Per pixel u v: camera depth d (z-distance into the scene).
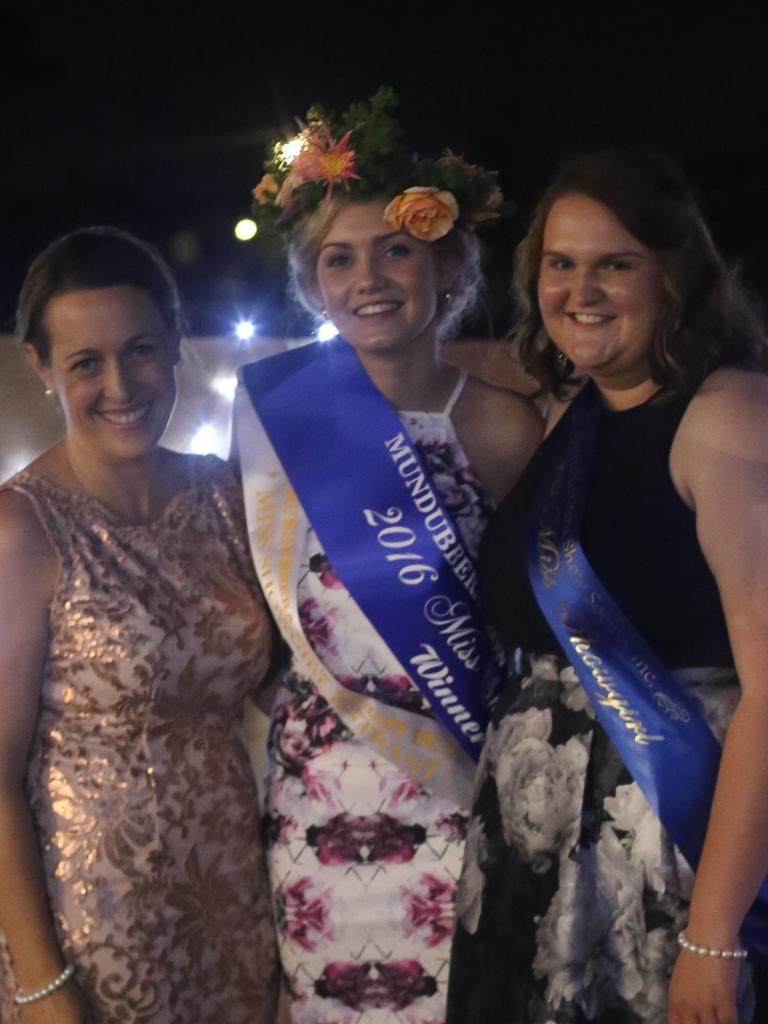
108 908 1.95
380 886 2.15
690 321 1.80
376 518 2.21
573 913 1.81
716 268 1.83
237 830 2.07
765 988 1.79
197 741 2.04
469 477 2.25
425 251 2.20
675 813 1.76
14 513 1.97
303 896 2.15
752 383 1.76
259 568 2.16
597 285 1.81
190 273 4.93
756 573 1.70
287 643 2.17
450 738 2.18
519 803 1.88
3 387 3.68
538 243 1.97
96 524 2.02
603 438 1.88
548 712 1.88
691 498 1.78
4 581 1.93
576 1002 1.79
